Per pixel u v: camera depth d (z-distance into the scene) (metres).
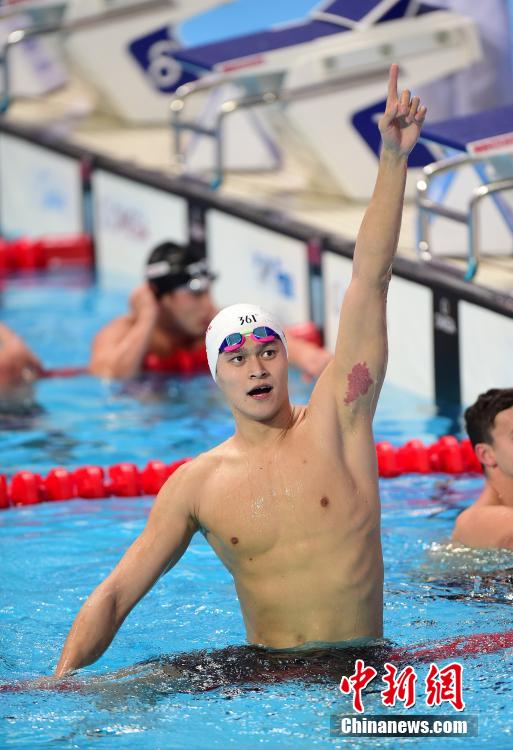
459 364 20.50
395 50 25.61
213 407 20.77
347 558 10.50
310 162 27.25
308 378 22.27
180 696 10.25
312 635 10.66
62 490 16.67
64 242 32.69
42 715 10.02
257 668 10.52
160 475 16.86
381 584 10.77
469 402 20.42
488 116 21.81
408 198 25.61
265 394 10.37
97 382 22.45
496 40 25.88
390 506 15.88
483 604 12.39
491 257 22.28
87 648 10.49
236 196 27.62
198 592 13.23
